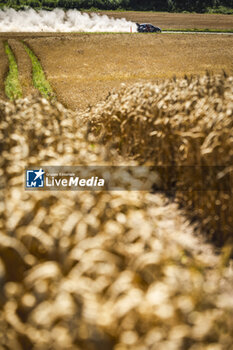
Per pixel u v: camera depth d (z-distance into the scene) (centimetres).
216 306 1122
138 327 1079
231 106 2284
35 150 2648
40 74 9969
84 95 7006
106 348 1060
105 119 3716
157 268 1220
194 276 1230
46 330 1070
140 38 16925
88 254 1205
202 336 1009
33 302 1129
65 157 2103
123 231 1389
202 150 2080
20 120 3003
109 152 2405
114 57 12538
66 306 1041
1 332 1155
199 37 17488
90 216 1390
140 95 3353
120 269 1273
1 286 1193
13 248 1347
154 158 2806
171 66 10656
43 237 1279
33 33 19688
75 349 1034
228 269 1714
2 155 2320
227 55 12525
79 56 12762
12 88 7931
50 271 1099
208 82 3175
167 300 1050
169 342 980
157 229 1561
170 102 2903
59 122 3108
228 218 2092
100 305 1051
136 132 3141
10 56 12394
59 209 1452
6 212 1478
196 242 2100
